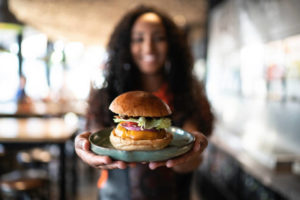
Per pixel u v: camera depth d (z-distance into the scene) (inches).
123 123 52.0
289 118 103.6
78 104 267.6
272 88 117.7
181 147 42.8
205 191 160.7
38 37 334.0
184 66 74.5
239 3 151.9
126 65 72.3
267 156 93.9
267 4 120.6
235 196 114.0
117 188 66.2
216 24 193.6
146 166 63.7
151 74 73.1
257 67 131.8
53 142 117.3
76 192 164.6
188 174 68.2
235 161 116.1
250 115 138.2
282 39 109.2
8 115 177.2
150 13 70.6
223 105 179.6
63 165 122.2
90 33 331.3
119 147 48.3
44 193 117.6
